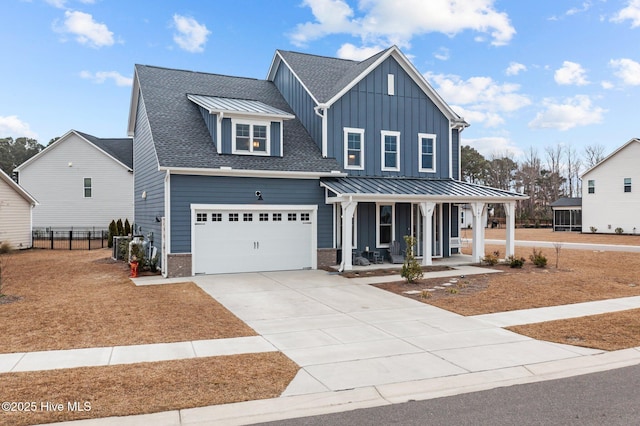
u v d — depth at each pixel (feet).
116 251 71.56
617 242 103.40
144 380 20.30
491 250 87.10
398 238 66.08
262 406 17.93
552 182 258.98
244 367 22.33
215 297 40.63
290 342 27.07
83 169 117.29
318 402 18.45
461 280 49.85
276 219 57.26
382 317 33.78
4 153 245.45
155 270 56.34
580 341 27.63
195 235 52.75
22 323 30.63
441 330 30.12
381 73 66.69
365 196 55.01
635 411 17.65
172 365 22.45
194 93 68.39
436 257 69.31
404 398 19.04
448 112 71.15
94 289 44.14
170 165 50.42
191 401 18.15
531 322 32.32
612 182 129.80
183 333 28.66
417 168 69.15
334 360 23.68
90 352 24.52
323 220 59.98
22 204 90.38
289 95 74.38
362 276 52.85
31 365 22.27
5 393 18.65
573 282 48.98
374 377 21.25
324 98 64.23
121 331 28.89
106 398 18.29
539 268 59.62
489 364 23.35
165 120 59.93
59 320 31.55
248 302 38.70
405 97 68.44
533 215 225.56
